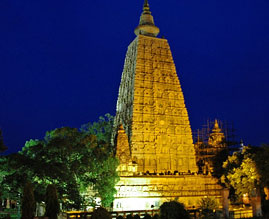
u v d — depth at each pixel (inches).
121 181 2050.9
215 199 2117.4
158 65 2522.1
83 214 1507.1
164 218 1370.6
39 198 1551.4
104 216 1247.5
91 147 1760.6
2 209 2068.2
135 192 2063.2
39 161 1566.2
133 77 2444.6
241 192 2151.8
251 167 2085.4
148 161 2251.5
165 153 2320.4
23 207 1331.2
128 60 2642.7
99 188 1758.1
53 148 1628.9
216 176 2559.1
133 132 2267.5
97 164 1764.3
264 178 2032.5
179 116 2450.8
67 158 1710.1
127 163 2111.2
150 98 2397.9
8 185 1648.6
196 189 2258.9
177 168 2331.4
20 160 1551.4
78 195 1653.5
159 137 2332.7
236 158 2362.2
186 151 2394.2
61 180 1616.6
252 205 1662.2
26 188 1352.1
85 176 1756.9
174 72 2559.1
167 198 2130.9
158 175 2170.3
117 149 2127.2
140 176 2108.8
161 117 2384.4
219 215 1561.3
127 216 1486.2
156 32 2674.7
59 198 1606.8
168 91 2476.6
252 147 2346.2
